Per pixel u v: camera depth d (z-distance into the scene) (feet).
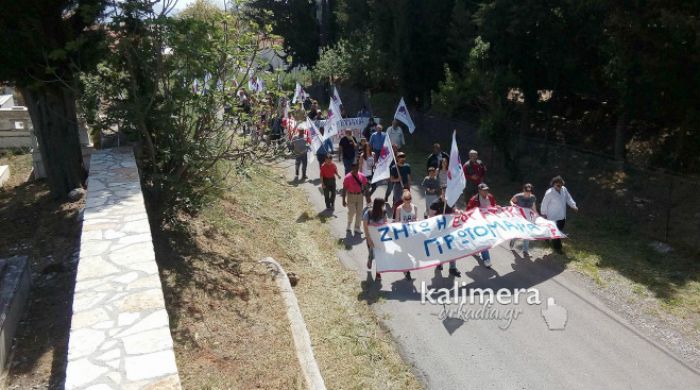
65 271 27.25
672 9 37.37
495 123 52.19
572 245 38.04
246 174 33.14
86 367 14.48
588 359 25.07
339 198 49.11
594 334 27.07
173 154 30.99
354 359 25.23
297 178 55.72
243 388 20.57
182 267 28.91
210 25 31.27
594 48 51.24
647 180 42.39
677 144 45.06
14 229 33.45
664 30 38.81
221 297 26.91
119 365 14.56
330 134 54.34
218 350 22.59
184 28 30.27
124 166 33.35
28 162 52.47
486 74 53.83
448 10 69.51
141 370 14.39
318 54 123.95
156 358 14.87
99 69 30.32
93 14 32.17
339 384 23.48
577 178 48.34
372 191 49.08
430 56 72.33
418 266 32.42
